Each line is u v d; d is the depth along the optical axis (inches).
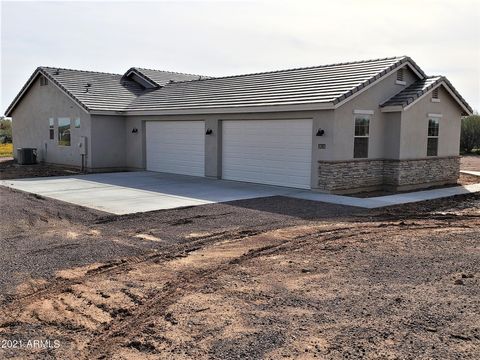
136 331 201.5
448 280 258.8
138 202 526.9
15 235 372.8
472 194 620.4
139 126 882.1
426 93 658.2
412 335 192.2
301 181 627.5
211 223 417.7
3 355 181.9
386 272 274.7
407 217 449.7
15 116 1095.6
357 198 565.0
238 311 219.6
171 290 249.3
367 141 628.4
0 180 733.9
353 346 183.9
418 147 671.1
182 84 970.1
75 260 303.1
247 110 664.4
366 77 620.7
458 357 173.9
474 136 1624.0
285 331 197.9
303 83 688.4
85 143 882.1
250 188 637.9
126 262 300.2
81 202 527.8
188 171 802.2
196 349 184.1
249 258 307.9
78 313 220.8
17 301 235.0
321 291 244.1
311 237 366.0
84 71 1042.1
